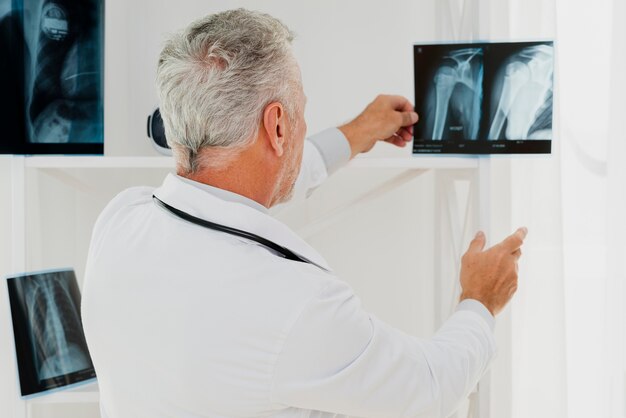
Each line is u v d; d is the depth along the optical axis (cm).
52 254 169
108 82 178
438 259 173
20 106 143
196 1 179
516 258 121
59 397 145
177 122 97
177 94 96
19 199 146
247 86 95
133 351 96
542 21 147
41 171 156
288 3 178
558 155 146
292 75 100
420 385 96
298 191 131
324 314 89
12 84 142
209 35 96
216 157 97
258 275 91
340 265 182
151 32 179
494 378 151
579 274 155
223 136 95
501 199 154
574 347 154
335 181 180
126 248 100
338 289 93
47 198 167
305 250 99
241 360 89
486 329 111
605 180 153
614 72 134
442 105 139
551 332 148
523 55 137
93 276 102
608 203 135
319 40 178
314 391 89
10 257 151
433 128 140
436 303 174
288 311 89
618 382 133
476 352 105
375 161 140
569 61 156
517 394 150
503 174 153
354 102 179
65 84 145
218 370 90
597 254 155
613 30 134
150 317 94
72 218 177
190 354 91
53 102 145
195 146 97
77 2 146
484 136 138
